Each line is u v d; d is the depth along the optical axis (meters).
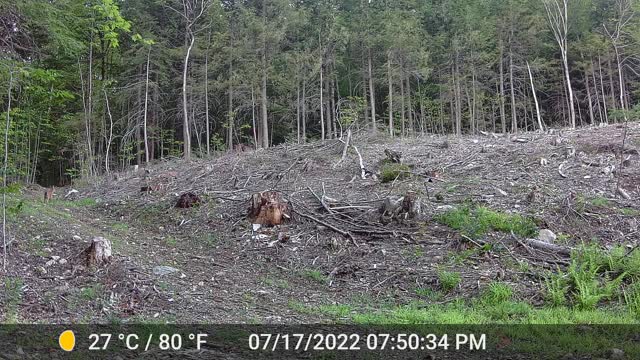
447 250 7.70
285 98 27.28
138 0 23.23
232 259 8.16
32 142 23.94
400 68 25.89
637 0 22.06
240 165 13.77
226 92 24.77
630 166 10.09
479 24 26.06
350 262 7.67
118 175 16.17
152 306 5.70
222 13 25.06
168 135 29.12
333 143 14.84
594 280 6.23
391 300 6.55
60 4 13.69
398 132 25.06
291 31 26.91
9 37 11.76
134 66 23.97
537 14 24.91
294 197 10.44
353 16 28.81
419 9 30.55
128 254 7.25
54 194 14.90
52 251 6.72
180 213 10.50
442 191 9.88
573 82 30.72
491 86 31.62
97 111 22.45
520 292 6.40
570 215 8.34
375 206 9.45
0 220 7.21
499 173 10.65
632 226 7.90
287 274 7.54
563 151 11.47
